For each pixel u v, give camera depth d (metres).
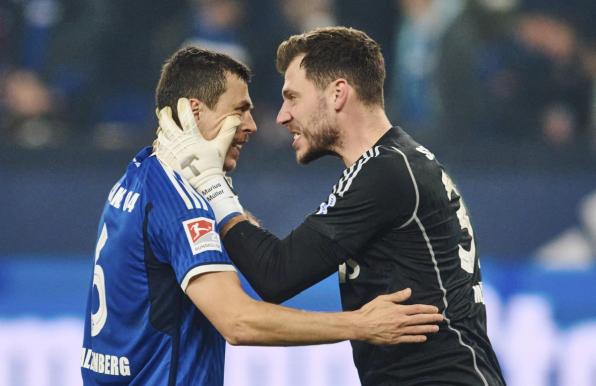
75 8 33.94
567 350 26.88
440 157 29.27
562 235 28.91
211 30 32.62
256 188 28.92
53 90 33.19
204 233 14.27
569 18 34.09
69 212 29.20
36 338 27.08
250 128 15.58
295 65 15.55
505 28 33.00
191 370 14.67
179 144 14.95
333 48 15.36
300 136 15.63
